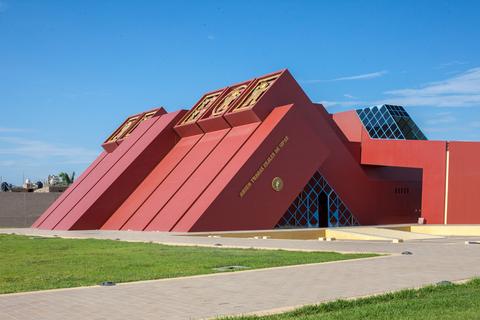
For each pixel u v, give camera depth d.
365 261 17.70
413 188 49.34
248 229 37.34
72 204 48.38
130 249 23.78
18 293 12.41
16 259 20.08
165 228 37.69
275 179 38.72
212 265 17.16
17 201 63.50
